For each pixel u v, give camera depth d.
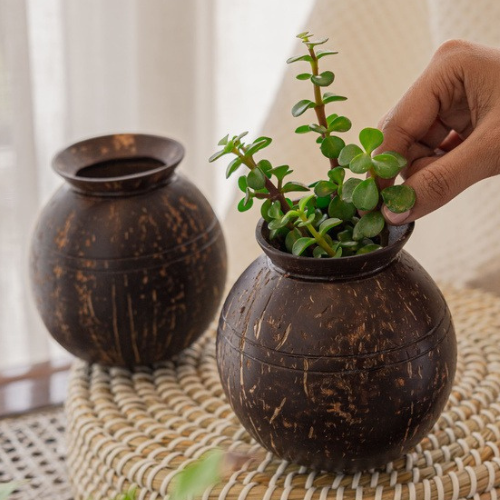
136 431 0.85
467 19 1.04
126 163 0.90
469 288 1.07
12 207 1.27
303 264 0.74
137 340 0.86
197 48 1.27
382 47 1.13
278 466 0.81
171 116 1.28
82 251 0.84
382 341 0.74
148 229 0.84
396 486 0.79
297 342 0.74
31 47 1.19
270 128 1.12
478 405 0.86
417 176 0.77
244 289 0.77
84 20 1.21
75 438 0.87
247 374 0.75
